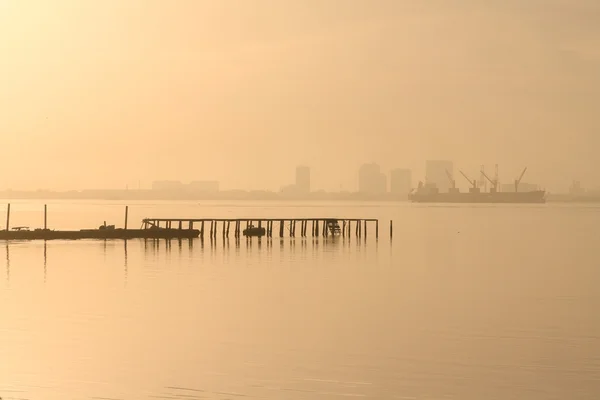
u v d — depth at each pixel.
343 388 47.47
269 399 45.28
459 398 45.59
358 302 79.69
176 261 121.12
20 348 56.56
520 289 91.38
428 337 61.66
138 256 128.50
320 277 101.88
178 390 46.81
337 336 62.03
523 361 53.84
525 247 166.38
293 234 184.62
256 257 129.62
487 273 109.75
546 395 46.28
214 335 61.94
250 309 74.44
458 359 54.34
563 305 78.50
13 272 103.69
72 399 45.09
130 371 50.59
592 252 152.25
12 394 45.69
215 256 130.50
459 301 81.00
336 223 198.12
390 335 62.16
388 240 182.62
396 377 49.75
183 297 81.81
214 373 50.53
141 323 66.38
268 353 55.78
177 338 60.53
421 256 137.75
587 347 58.19
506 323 67.50
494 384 48.31
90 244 151.38
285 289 89.19
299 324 66.62
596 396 46.12
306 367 52.06
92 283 92.94
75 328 63.94
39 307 74.06
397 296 84.31
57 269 107.75
